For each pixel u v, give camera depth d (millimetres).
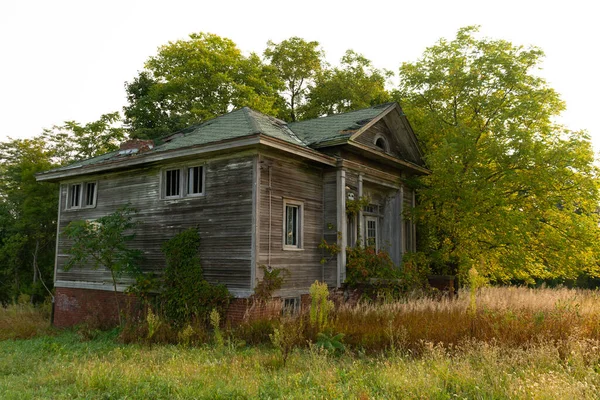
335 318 11305
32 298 24859
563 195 17922
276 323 11125
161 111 33938
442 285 17594
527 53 19344
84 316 16641
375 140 17188
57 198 25469
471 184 17406
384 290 14625
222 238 13195
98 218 16375
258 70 33781
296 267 13906
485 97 19500
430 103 21344
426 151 21297
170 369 8500
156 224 14797
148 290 14000
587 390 6258
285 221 13859
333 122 17391
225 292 12656
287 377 7707
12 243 25281
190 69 31391
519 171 17891
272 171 13328
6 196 30500
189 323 12305
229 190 13258
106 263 15102
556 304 12031
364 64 35969
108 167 15531
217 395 6832
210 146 12992
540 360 7898
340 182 15062
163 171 14930
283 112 37906
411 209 18484
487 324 9867
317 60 38531
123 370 8555
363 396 6316
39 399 7086
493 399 6297
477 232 17781
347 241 15805
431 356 8305
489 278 20625
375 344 9641
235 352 10000
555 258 18391
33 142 30828
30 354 11344
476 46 20281
